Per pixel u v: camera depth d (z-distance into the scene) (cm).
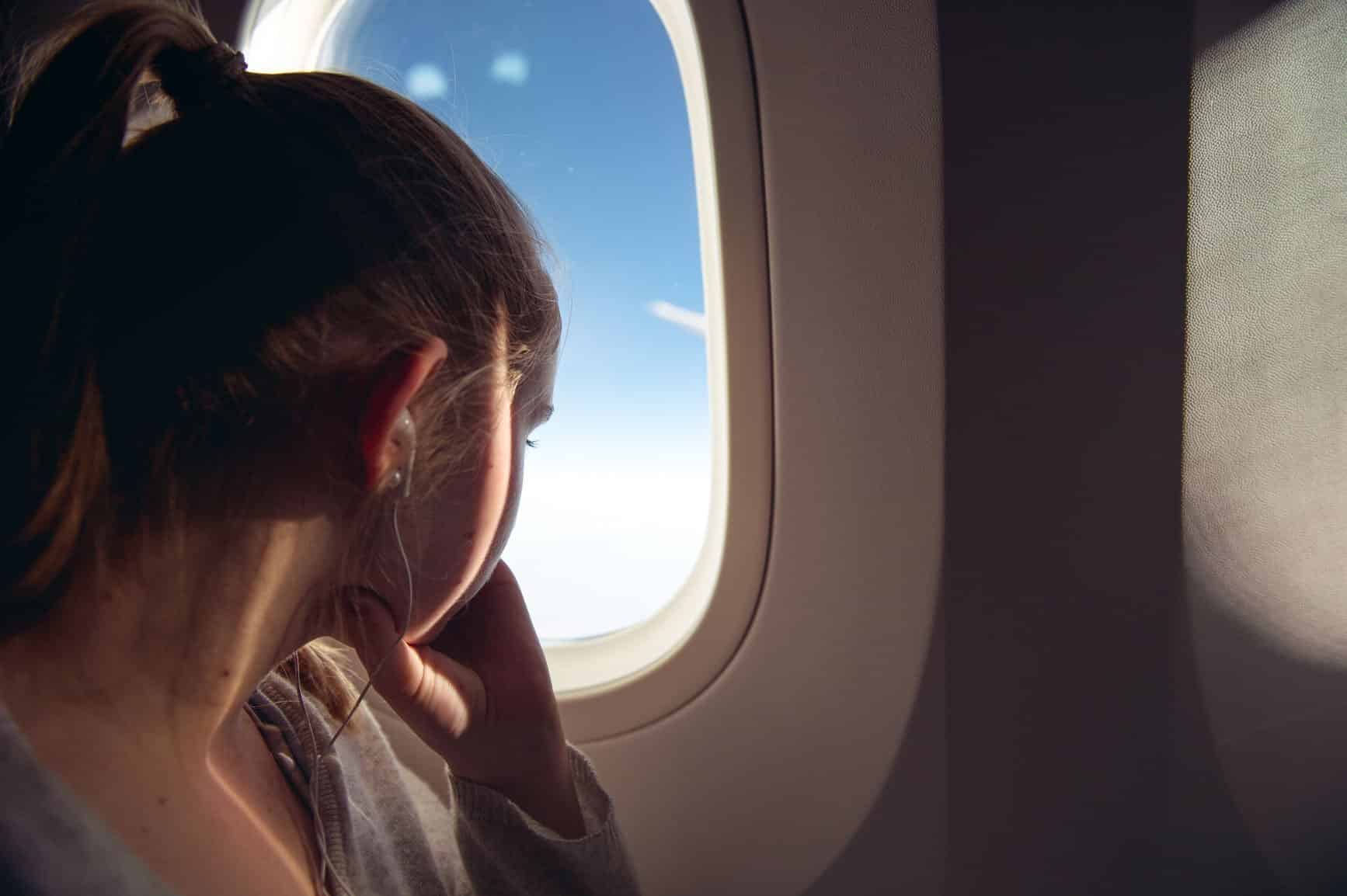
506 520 46
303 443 37
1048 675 107
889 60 95
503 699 64
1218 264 104
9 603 32
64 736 32
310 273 36
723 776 106
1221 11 102
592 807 70
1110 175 101
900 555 103
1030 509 104
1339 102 105
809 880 106
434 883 63
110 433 34
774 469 102
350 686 65
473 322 41
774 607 104
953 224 99
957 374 101
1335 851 116
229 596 37
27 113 32
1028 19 98
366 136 38
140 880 29
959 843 107
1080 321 102
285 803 50
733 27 93
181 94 37
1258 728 113
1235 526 109
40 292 32
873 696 105
